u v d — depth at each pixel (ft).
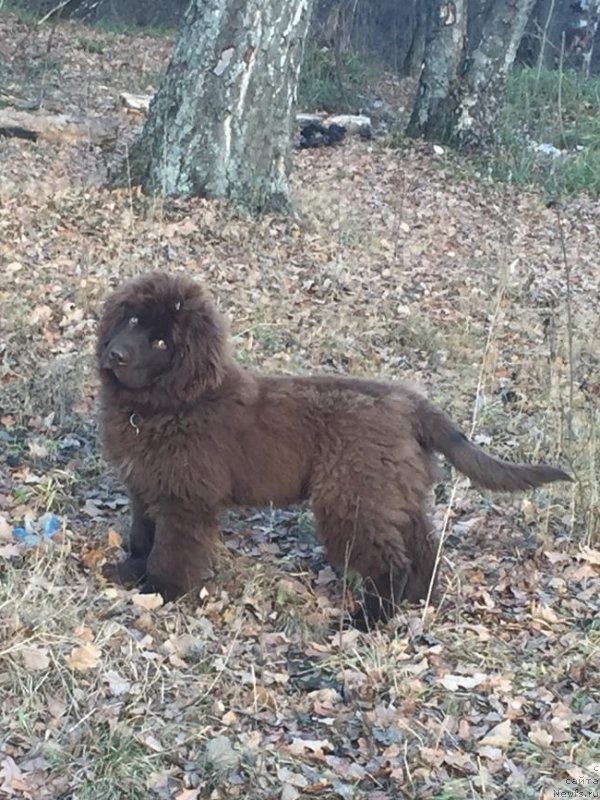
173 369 8.33
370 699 7.89
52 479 10.00
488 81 28.66
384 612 8.70
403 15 43.80
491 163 27.17
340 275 16.53
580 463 11.14
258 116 18.67
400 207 21.35
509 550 10.11
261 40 18.34
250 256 16.69
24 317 12.94
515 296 17.24
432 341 14.55
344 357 13.67
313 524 9.94
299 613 8.71
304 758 7.16
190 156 18.62
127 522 9.66
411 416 8.77
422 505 8.95
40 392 11.34
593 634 8.80
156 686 7.58
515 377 13.82
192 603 8.68
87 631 7.84
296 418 8.63
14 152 20.31
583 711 7.89
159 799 6.67
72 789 6.63
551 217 23.66
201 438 8.43
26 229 15.87
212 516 8.66
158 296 8.34
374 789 7.01
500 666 8.38
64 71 30.19
